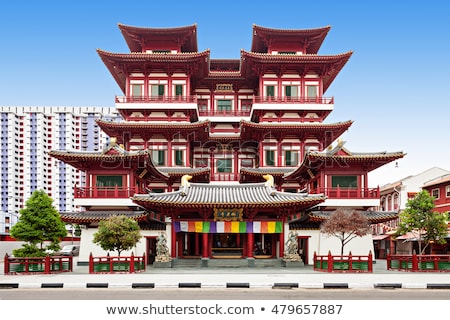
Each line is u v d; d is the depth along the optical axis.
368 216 48.97
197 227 43.56
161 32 67.81
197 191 45.38
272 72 67.88
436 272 37.69
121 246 37.78
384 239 75.94
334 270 37.38
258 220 43.84
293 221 49.78
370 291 26.16
